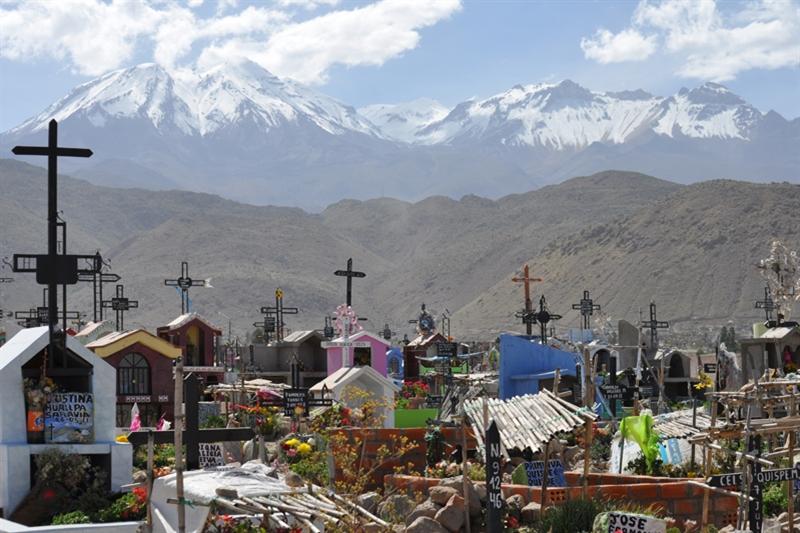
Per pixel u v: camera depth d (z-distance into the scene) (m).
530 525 27.98
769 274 56.50
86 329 78.06
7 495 34.47
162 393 58.28
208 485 23.94
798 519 28.66
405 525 28.42
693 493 28.88
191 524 23.80
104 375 36.53
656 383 76.19
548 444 28.92
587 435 28.73
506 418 29.03
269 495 23.12
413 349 101.00
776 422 27.16
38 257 36.31
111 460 35.59
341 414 44.91
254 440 39.94
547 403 29.48
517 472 31.09
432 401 63.56
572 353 60.88
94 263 37.38
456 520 27.78
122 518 33.25
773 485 31.81
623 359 83.19
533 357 56.41
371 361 74.69
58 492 34.50
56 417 35.72
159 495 25.25
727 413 33.06
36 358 37.06
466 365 86.12
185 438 29.81
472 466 33.81
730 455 34.12
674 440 36.81
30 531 26.70
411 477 31.48
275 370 89.75
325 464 37.34
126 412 57.66
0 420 35.38
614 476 31.30
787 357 54.03
